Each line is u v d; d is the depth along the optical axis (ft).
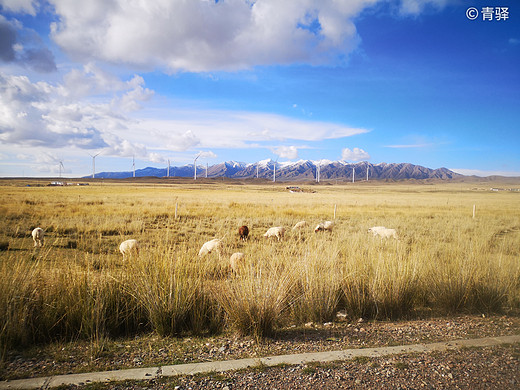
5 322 14.61
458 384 10.58
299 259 22.38
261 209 107.04
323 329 17.11
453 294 20.65
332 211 107.86
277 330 16.92
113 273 19.61
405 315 19.60
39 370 11.93
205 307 17.92
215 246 34.76
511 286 22.50
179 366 12.15
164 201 131.64
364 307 19.66
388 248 30.07
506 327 17.15
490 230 63.16
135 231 56.29
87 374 11.48
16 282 16.39
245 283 17.53
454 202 177.27
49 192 191.62
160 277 17.89
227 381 10.96
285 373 11.55
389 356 13.01
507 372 11.43
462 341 14.65
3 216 67.97
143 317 17.30
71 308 16.08
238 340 15.39
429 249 33.42
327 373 11.50
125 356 13.37
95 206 101.35
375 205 140.46
